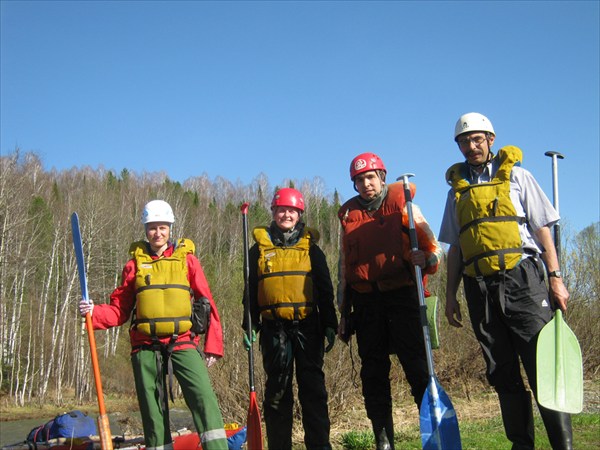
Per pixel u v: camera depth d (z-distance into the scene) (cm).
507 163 383
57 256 4175
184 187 8250
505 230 370
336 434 767
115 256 4597
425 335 385
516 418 371
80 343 3575
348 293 445
